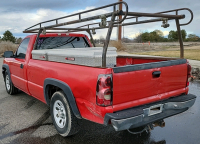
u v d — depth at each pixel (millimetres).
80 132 3562
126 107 2592
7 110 4656
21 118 4180
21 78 4738
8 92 5992
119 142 3211
